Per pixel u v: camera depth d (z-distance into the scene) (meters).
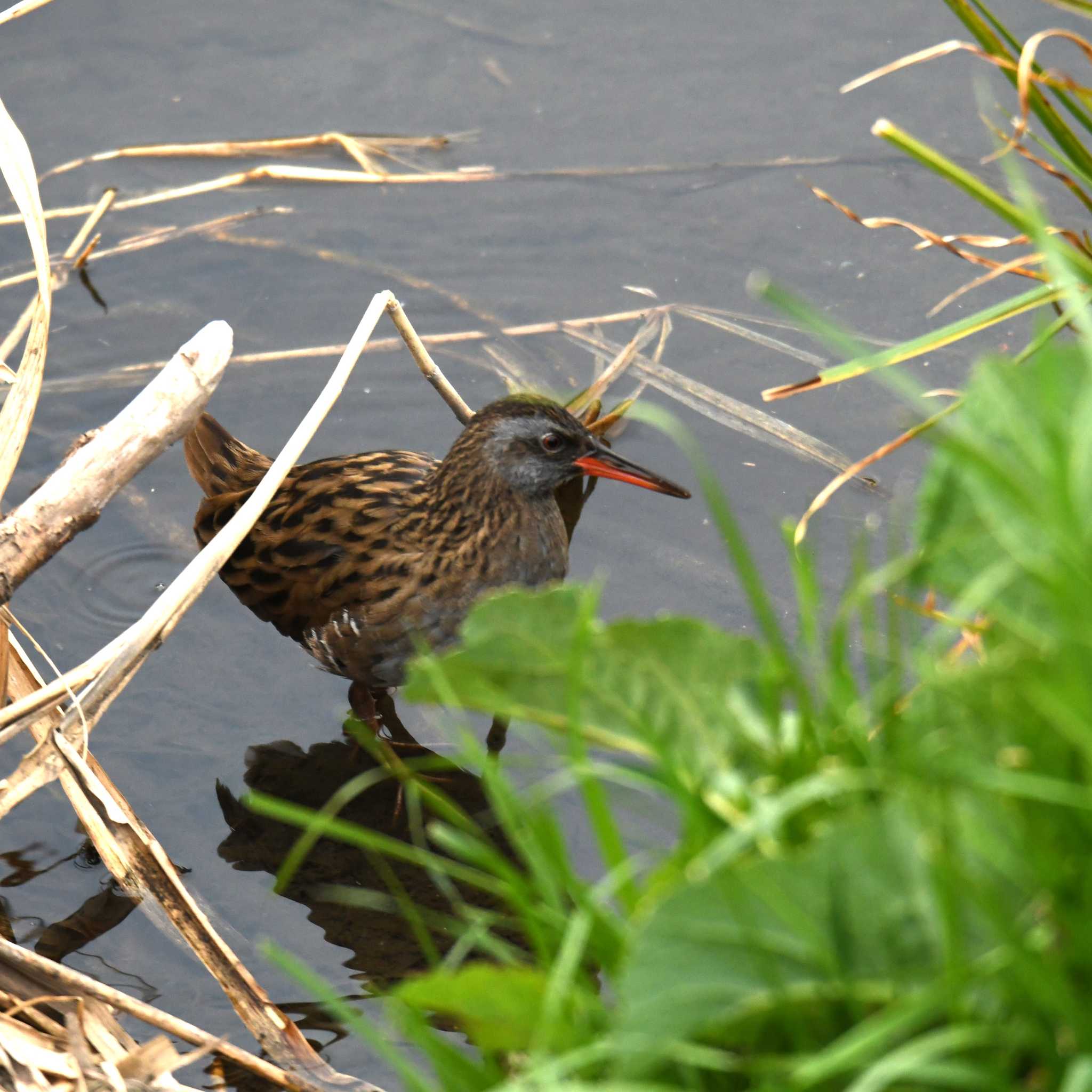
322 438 10.30
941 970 3.64
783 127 11.91
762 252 11.02
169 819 7.94
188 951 7.16
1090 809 3.61
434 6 13.24
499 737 8.59
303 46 12.95
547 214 11.55
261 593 9.22
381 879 7.60
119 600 9.34
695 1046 3.88
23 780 6.82
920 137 11.60
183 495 10.25
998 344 10.03
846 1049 3.35
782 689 4.32
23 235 11.62
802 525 6.37
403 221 11.67
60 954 7.11
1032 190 10.96
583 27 12.97
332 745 8.56
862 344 10.18
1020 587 4.19
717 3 13.02
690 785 4.22
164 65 12.80
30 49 12.88
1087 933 3.50
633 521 9.63
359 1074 6.47
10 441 7.27
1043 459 4.09
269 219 11.75
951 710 3.96
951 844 3.47
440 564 9.05
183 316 11.00
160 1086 5.68
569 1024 4.07
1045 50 11.61
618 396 10.40
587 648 4.30
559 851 4.16
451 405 10.02
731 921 3.71
